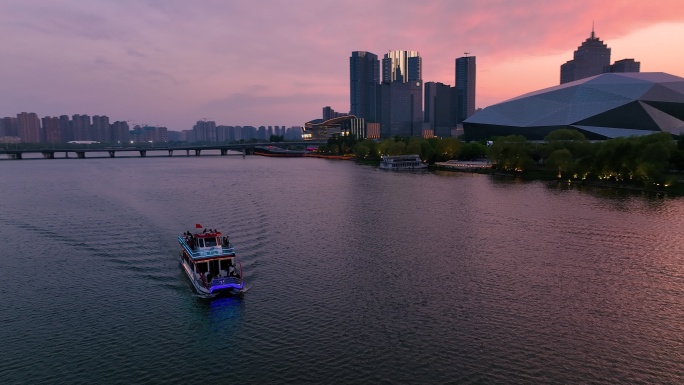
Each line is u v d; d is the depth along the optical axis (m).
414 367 49.75
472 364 50.12
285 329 58.22
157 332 57.84
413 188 175.12
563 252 87.62
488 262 82.31
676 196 144.12
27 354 52.81
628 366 49.53
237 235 101.19
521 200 143.62
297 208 133.75
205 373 49.31
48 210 132.50
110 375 48.94
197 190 174.88
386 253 88.06
